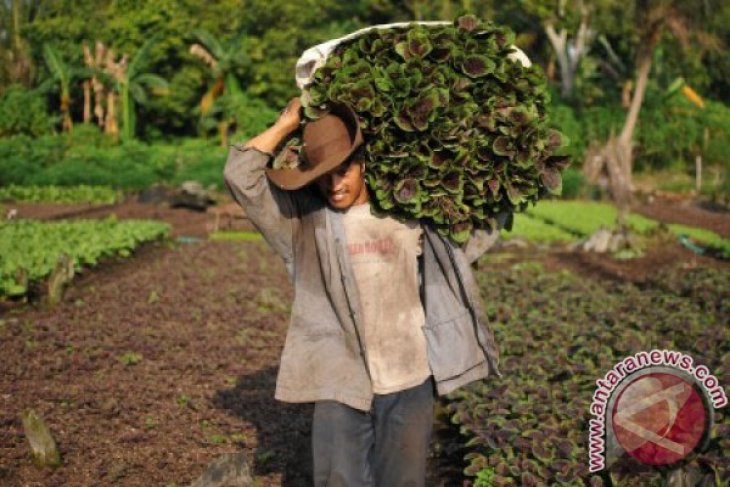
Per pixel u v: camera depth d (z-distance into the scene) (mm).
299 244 3672
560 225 20234
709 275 10828
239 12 37062
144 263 13742
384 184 3545
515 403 5266
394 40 3637
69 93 37281
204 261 14055
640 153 37000
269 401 6473
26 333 8414
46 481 4938
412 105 3434
